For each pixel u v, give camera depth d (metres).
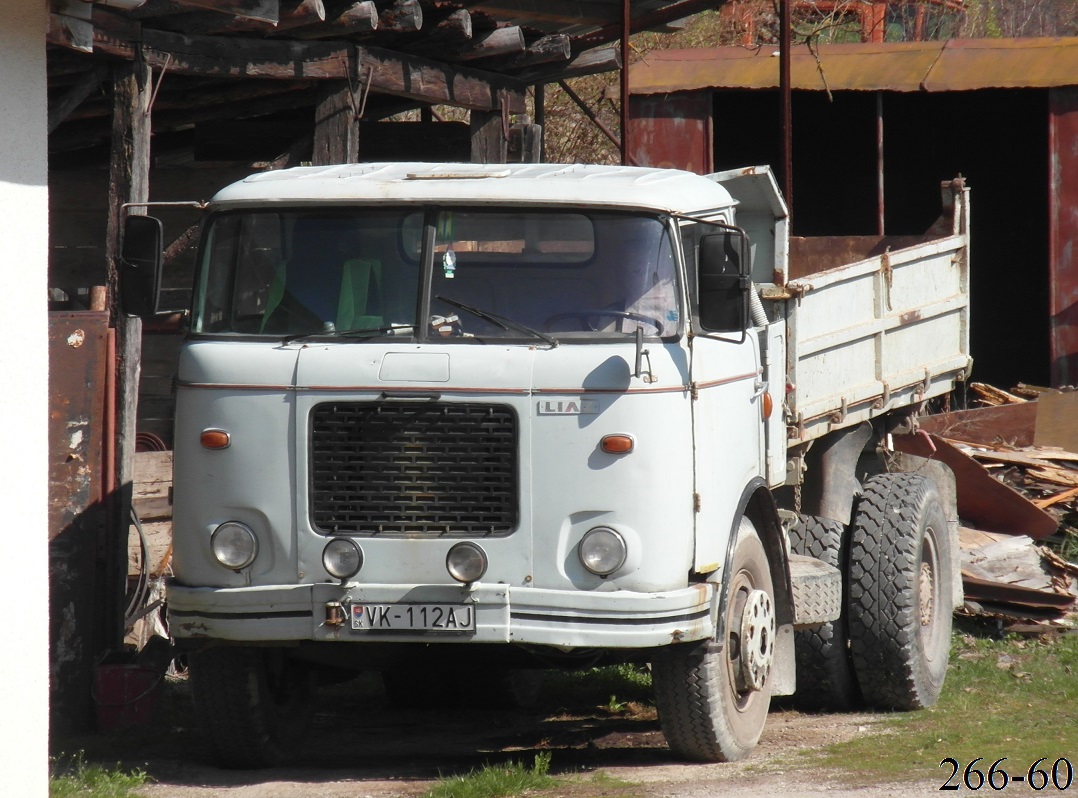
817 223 67.69
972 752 22.69
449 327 20.91
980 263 65.88
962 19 85.50
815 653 27.27
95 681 26.95
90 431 27.30
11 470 18.16
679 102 55.12
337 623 20.56
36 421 18.62
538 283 21.06
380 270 21.34
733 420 22.69
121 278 21.80
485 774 21.06
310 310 21.42
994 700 28.38
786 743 24.50
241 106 41.50
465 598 20.38
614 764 23.05
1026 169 64.88
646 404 20.33
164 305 43.88
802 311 27.06
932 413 47.59
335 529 20.73
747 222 27.28
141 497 32.94
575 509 20.27
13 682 18.17
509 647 22.06
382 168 23.83
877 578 27.20
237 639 20.97
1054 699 28.28
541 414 20.36
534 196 21.11
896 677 27.16
